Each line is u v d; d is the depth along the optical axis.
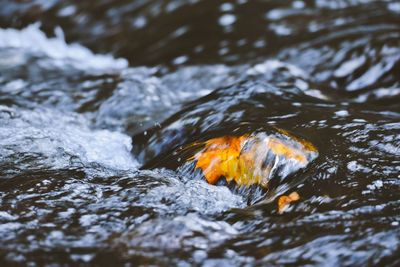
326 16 15.90
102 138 9.88
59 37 17.52
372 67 12.70
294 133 8.34
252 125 8.42
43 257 5.75
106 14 18.14
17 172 7.87
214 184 7.58
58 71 14.48
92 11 18.38
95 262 5.69
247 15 16.50
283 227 6.34
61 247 5.94
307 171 7.43
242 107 9.88
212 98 10.47
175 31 16.42
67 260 5.71
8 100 11.73
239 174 7.57
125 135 10.20
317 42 14.20
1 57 15.67
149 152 9.47
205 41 15.55
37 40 17.45
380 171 7.35
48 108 11.32
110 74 13.99
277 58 13.83
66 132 9.84
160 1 18.19
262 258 5.80
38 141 9.07
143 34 16.77
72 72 14.41
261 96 10.33
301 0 17.02
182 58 14.87
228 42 15.24
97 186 7.36
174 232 6.24
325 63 13.25
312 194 6.96
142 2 18.36
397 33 13.84
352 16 15.69
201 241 6.09
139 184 7.38
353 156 7.75
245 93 10.44
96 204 6.85
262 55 14.16
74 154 8.74
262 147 7.71
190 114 9.99
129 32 17.08
